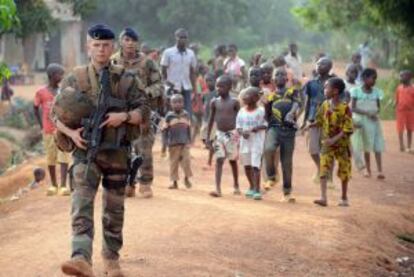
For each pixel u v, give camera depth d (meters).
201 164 16.66
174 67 16.88
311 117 14.07
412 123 19.72
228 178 15.10
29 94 41.56
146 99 7.64
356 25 46.12
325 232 10.60
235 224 10.44
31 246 9.28
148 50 20.33
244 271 8.67
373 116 15.91
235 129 12.74
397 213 12.84
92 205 7.33
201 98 19.94
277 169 13.68
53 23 29.31
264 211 11.45
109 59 7.50
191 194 12.71
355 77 16.72
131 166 7.70
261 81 14.52
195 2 59.62
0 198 15.97
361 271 9.61
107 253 7.81
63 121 7.38
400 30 28.14
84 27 59.09
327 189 14.28
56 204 11.80
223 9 61.00
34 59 54.19
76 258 6.98
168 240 9.38
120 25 61.47
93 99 7.41
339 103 12.32
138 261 8.48
